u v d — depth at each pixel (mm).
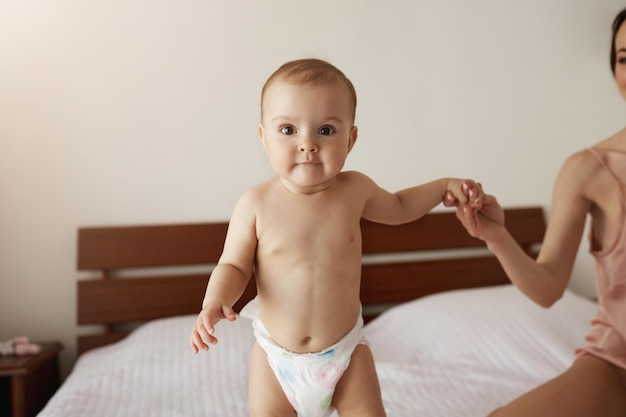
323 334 1009
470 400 1825
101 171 2465
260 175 2568
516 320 2287
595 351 1424
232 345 2170
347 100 943
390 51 2631
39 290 2467
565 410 1277
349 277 1017
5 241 2434
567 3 2797
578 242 1539
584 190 1485
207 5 2477
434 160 2717
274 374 1058
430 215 2729
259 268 1023
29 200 2434
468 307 2385
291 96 912
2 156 2406
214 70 2502
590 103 2869
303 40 2553
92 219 2473
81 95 2428
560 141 2854
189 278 2510
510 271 1461
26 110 2402
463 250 2822
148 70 2461
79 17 2402
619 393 1342
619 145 1489
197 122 2510
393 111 2656
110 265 2445
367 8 2594
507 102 2777
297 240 993
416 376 2020
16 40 2375
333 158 928
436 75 2688
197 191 2533
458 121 2729
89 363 2207
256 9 2510
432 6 2658
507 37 2750
